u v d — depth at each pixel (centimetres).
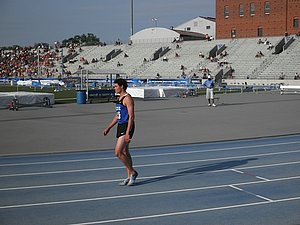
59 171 1111
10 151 1371
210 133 1759
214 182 988
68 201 845
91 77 6856
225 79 5897
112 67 7456
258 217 743
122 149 916
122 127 906
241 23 8012
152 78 6250
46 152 1355
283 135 1711
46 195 888
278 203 825
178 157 1296
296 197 865
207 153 1359
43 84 5812
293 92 4488
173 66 6856
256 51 6475
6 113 2581
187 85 5194
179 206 809
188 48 7356
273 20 7594
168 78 6025
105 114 2517
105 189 931
